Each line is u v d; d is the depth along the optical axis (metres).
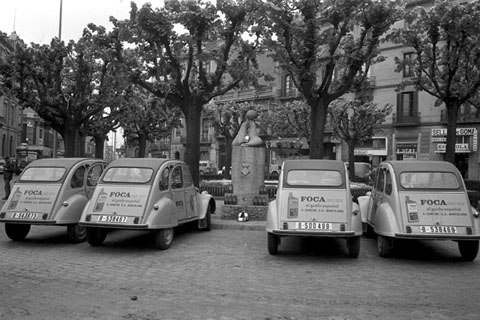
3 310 5.13
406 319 5.05
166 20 13.09
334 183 8.55
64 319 4.85
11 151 57.22
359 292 6.21
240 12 13.27
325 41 13.84
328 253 9.07
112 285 6.37
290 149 25.62
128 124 32.41
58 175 9.80
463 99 17.08
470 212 8.19
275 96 45.94
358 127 29.42
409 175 8.62
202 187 19.23
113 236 10.81
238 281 6.73
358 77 15.16
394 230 8.19
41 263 7.76
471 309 5.46
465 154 34.16
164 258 8.34
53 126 20.47
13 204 9.55
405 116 36.50
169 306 5.41
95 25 14.16
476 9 15.11
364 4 12.97
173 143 60.44
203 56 13.67
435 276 7.24
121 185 9.07
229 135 31.16
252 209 12.76
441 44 27.05
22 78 18.75
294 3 13.19
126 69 14.31
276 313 5.20
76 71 19.55
